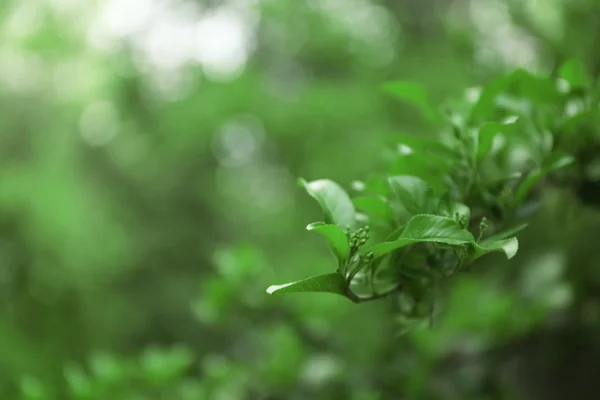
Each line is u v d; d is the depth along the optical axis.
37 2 7.75
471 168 1.35
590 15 2.68
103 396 2.32
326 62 8.00
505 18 3.60
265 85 8.20
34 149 8.52
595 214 2.46
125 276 9.91
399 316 1.30
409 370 2.47
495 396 2.47
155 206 11.19
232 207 11.87
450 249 1.17
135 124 9.48
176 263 11.12
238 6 9.20
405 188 1.19
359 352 2.87
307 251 6.68
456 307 2.50
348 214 1.17
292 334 2.48
